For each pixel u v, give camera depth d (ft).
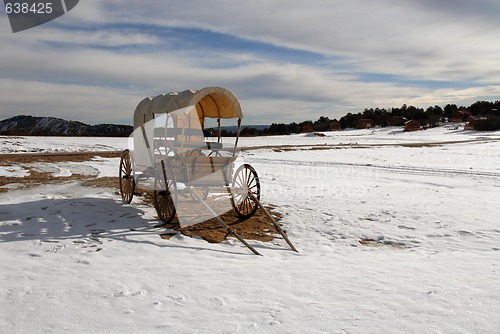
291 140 182.29
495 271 19.07
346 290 16.58
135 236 24.77
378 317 13.99
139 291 16.08
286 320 13.76
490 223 29.50
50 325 13.23
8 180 45.70
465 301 15.33
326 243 25.58
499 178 56.39
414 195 41.11
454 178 56.44
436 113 398.21
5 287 16.26
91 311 14.28
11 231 24.85
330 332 12.91
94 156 75.46
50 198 34.42
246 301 15.37
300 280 17.81
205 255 21.61
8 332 12.73
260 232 27.55
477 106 389.80
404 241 25.86
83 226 26.53
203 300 15.38
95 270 18.54
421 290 16.53
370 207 34.76
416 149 123.65
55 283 16.81
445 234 27.20
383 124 378.94
